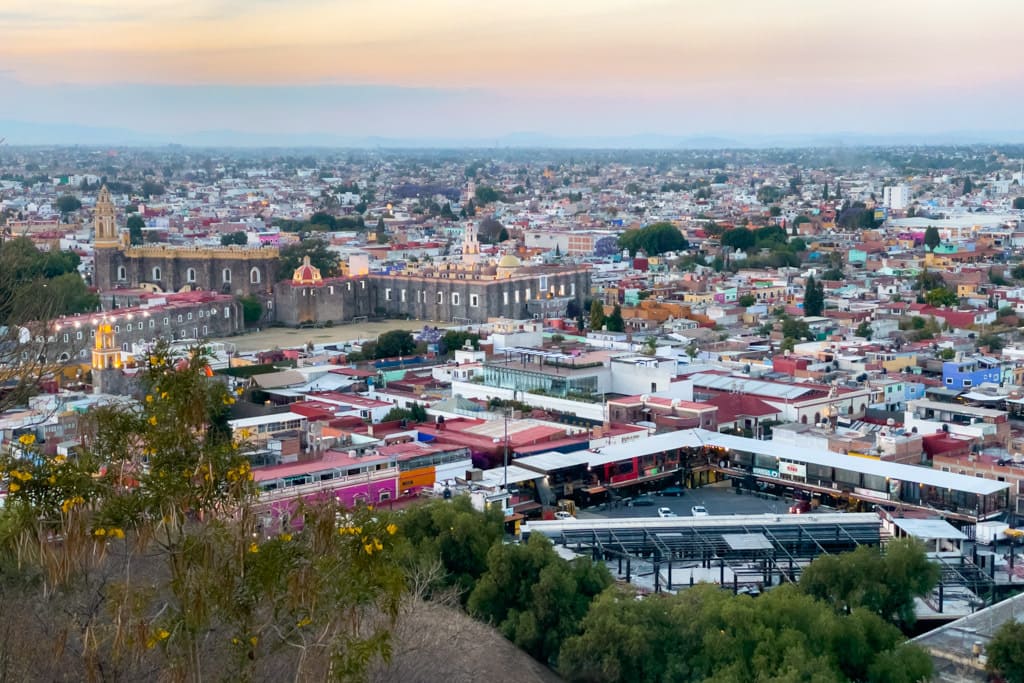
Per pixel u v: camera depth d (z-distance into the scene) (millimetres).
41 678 94125
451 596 141500
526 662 136500
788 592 139750
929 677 129125
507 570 145125
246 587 81125
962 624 143625
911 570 150750
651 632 133750
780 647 130875
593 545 168625
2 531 79812
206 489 81500
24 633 96125
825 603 143500
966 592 161875
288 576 80188
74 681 94125
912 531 173750
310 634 89312
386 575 82375
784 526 174500
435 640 128625
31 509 78188
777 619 135625
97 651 89250
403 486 192750
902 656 131375
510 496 196000
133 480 82688
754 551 166750
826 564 151500
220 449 82312
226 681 84938
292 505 149625
